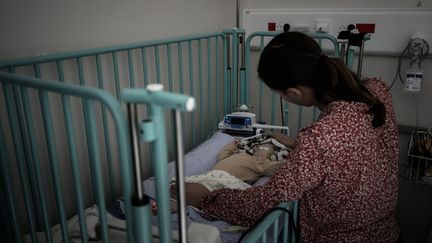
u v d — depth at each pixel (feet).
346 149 3.00
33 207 3.88
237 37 6.81
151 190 4.71
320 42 6.09
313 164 2.97
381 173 3.38
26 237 3.89
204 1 6.77
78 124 4.75
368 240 3.61
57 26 4.29
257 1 7.14
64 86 2.16
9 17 3.83
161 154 1.88
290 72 3.01
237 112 6.78
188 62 6.67
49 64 4.30
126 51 5.27
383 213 3.61
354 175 3.16
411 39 5.73
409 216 6.79
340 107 3.05
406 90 5.94
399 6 5.91
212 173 5.01
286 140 5.86
